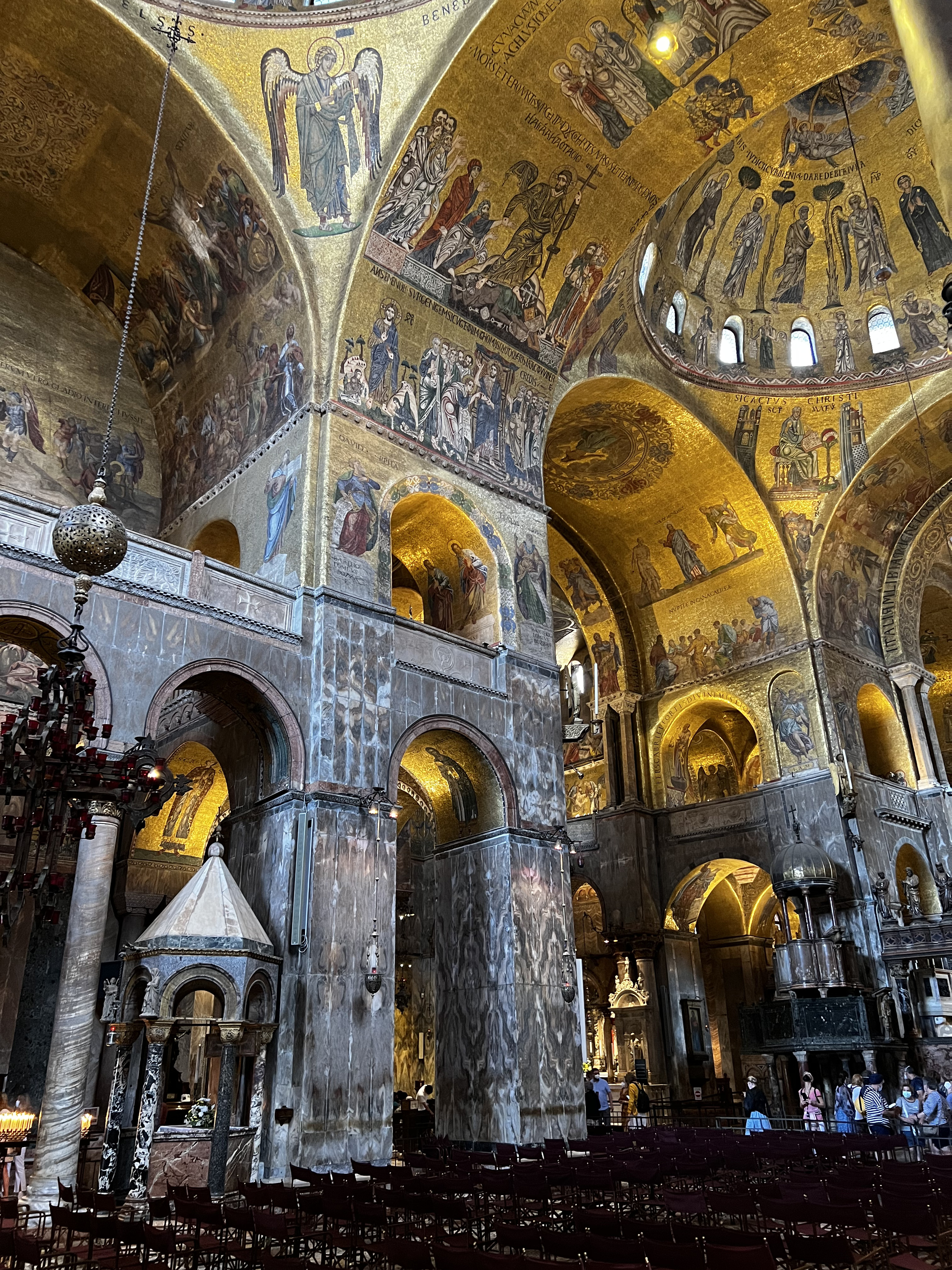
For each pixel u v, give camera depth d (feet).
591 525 89.97
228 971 37.11
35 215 61.26
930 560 94.07
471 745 53.57
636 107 55.01
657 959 81.97
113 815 38.65
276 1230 21.81
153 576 43.93
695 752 97.71
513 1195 29.86
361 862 45.29
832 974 69.41
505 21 49.01
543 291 62.59
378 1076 42.37
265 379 56.90
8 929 26.99
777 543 83.35
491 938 51.57
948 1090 47.88
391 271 55.47
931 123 21.71
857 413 81.61
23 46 51.13
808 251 81.41
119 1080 36.58
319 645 47.73
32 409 60.80
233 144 51.85
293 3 53.47
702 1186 34.14
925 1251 23.35
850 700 82.94
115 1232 22.66
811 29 51.49
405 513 59.11
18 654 54.65
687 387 77.56
